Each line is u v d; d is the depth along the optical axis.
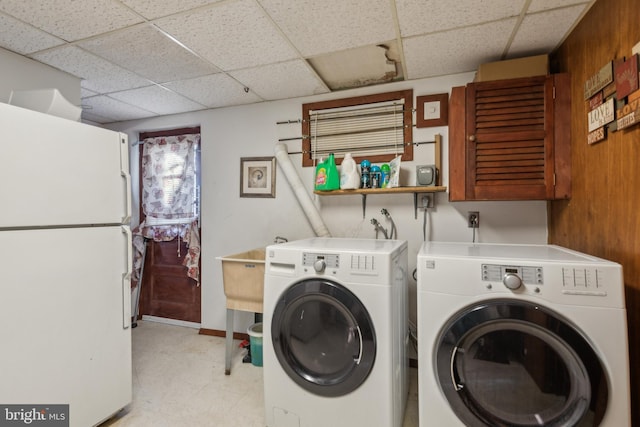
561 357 1.19
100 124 3.49
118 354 1.79
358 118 2.54
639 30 1.18
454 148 1.92
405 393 1.86
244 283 2.25
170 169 3.28
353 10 1.55
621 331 1.12
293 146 2.74
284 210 2.79
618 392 1.11
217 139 3.01
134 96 2.70
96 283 1.69
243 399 1.99
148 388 2.11
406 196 2.41
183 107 2.98
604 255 1.44
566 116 1.75
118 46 1.90
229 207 2.98
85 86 2.48
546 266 1.20
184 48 1.92
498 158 1.84
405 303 1.91
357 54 2.03
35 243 1.43
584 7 1.52
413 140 2.38
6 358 1.34
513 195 1.82
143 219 3.46
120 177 1.83
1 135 1.31
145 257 3.48
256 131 2.87
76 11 1.55
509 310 1.21
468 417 1.27
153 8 1.53
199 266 3.20
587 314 1.15
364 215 2.52
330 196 2.61
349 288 1.50
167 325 3.33
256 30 1.73
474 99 1.88
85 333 1.63
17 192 1.37
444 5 1.51
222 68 2.19
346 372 1.51
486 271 1.27
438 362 1.31
